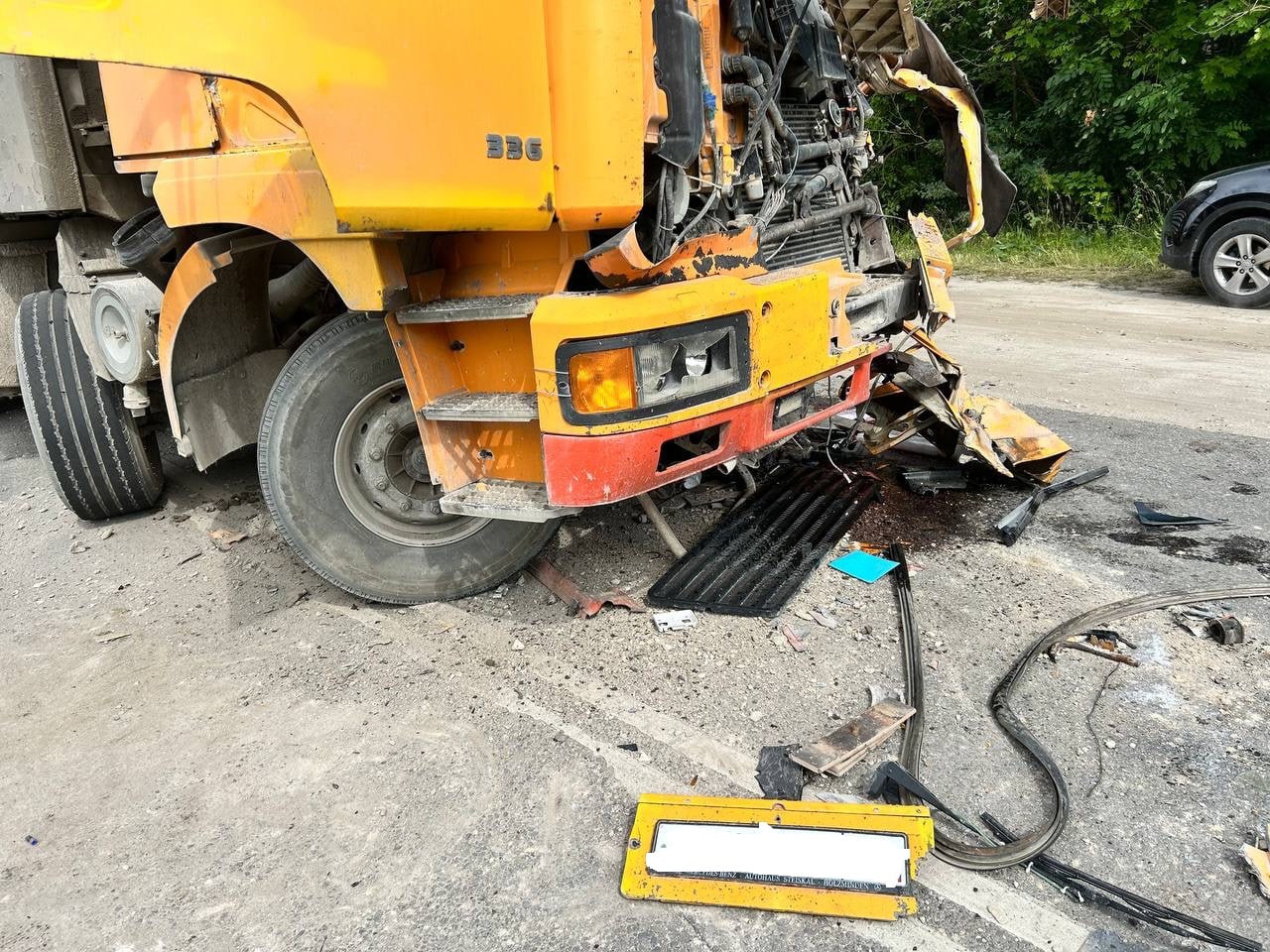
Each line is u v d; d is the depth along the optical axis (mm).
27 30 1931
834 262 3639
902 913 1888
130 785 2469
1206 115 11062
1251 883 1937
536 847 2154
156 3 2016
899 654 2865
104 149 3771
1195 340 6633
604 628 3115
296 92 2123
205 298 3141
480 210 2342
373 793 2371
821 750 2377
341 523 3160
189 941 1954
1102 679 2660
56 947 1963
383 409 3104
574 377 2422
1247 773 2250
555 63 2340
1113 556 3410
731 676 2789
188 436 3248
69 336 4016
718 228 3070
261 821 2297
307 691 2865
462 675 2893
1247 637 2820
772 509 3936
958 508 3938
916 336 4043
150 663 3104
